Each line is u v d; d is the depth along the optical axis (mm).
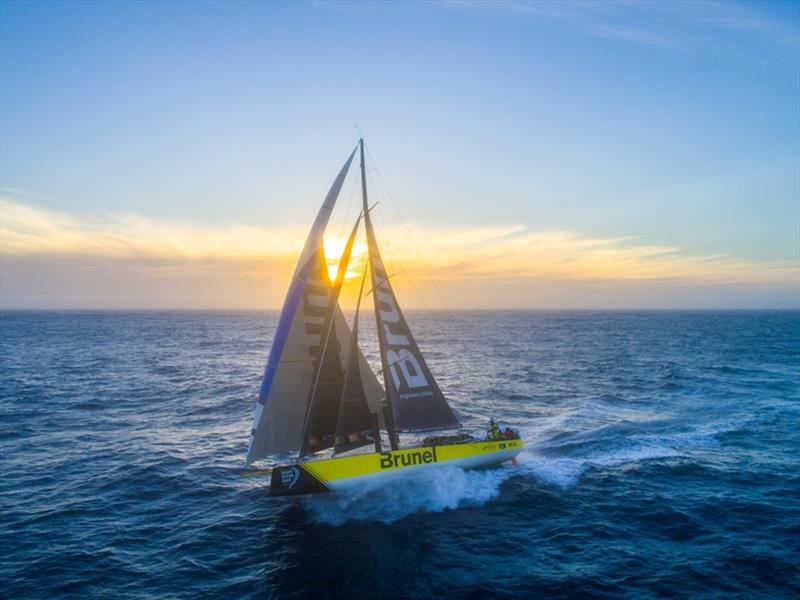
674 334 110812
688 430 26344
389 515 16422
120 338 100188
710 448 23406
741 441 24453
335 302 18469
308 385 18062
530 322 197875
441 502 17281
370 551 14320
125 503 18016
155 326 157250
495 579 12891
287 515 16688
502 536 15133
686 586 12438
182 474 21016
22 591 12508
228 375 50594
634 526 15766
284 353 17531
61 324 162625
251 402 36406
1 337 97438
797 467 20781
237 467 21953
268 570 13438
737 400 33750
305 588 12586
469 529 15547
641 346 78875
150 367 55969
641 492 18281
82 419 30828
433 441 19422
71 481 20156
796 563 13391
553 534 15266
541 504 17297
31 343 84062
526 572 13211
